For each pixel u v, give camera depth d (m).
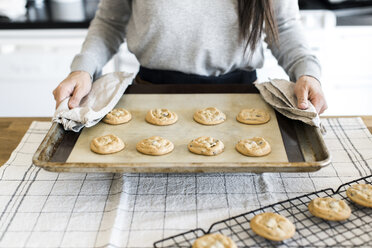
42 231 0.99
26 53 2.48
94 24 1.73
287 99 1.38
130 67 2.58
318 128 1.25
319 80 1.42
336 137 1.40
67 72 2.55
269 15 1.45
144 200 1.11
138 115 1.42
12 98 2.62
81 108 1.31
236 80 1.67
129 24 1.68
